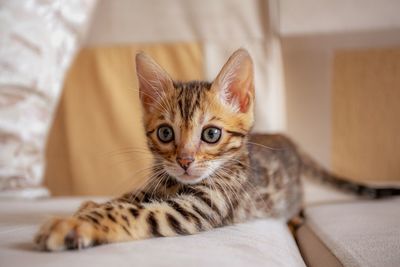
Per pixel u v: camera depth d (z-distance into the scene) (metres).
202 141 0.37
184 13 0.57
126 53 0.58
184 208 0.33
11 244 0.29
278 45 0.55
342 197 0.50
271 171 0.43
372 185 0.49
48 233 0.28
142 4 0.58
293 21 0.53
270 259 0.28
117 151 0.58
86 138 0.59
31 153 0.50
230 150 0.38
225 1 0.56
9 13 0.47
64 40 0.51
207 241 0.30
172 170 0.36
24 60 0.48
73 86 0.59
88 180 0.59
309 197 0.52
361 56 0.55
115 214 0.30
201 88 0.38
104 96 0.58
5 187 0.49
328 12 0.53
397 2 0.51
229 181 0.37
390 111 0.55
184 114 0.36
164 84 0.38
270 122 0.55
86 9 0.52
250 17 0.56
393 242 0.31
